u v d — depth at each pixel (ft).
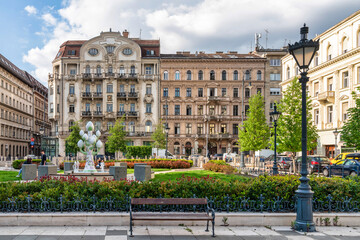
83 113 201.67
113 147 172.04
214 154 204.54
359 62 118.62
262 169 95.14
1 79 202.59
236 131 205.46
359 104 91.15
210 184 34.53
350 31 123.65
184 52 221.25
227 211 32.96
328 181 36.17
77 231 28.99
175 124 205.36
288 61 165.07
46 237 27.02
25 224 30.63
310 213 30.50
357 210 34.63
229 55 219.82
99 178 58.95
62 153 200.34
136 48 205.26
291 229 30.86
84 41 216.95
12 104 223.92
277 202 33.60
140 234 28.45
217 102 204.03
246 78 205.77
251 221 32.04
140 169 64.03
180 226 31.55
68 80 203.62
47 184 35.14
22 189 34.32
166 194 33.73
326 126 138.72
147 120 204.33
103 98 201.98
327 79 139.44
